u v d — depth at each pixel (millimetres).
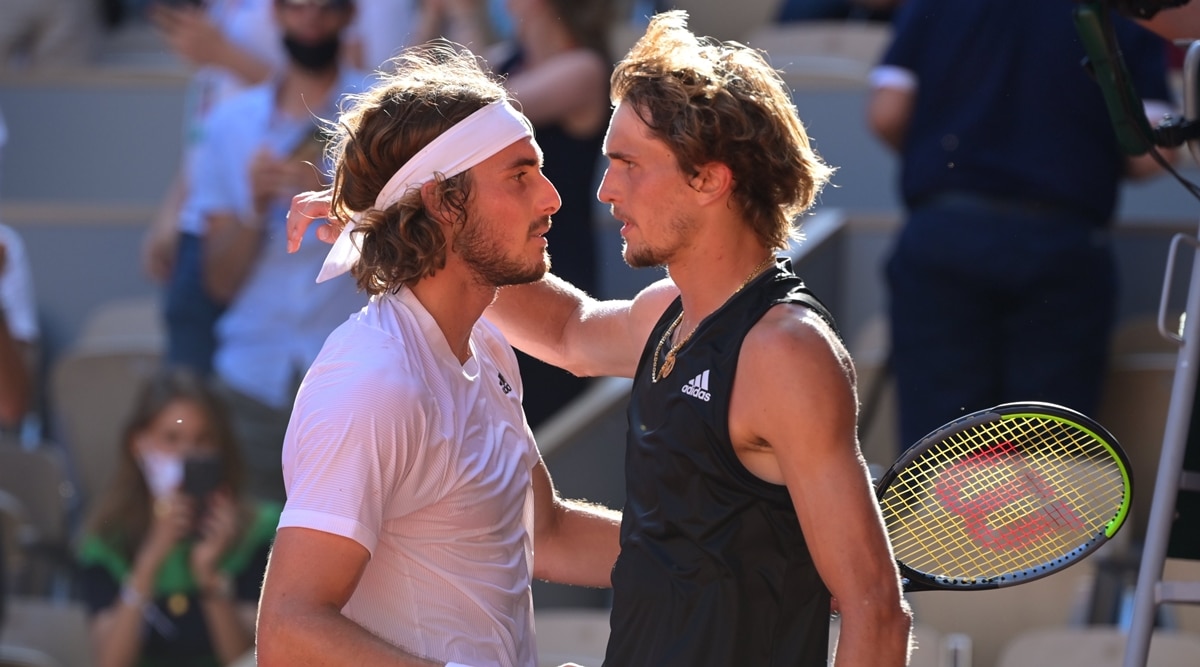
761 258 7082
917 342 14828
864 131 19750
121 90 21922
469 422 7633
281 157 16844
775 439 6617
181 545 16047
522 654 7883
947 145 14594
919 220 14750
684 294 7176
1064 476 8047
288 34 16656
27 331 18953
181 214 18328
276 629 6859
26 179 22031
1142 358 16250
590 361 8570
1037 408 7531
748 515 6836
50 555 17250
